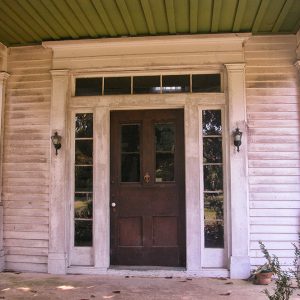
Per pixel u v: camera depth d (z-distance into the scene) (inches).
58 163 215.2
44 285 189.5
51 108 218.7
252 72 211.6
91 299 168.7
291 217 204.7
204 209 211.2
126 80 220.2
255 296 171.8
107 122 216.5
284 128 208.4
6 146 223.1
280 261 202.4
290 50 211.8
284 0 178.2
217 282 193.8
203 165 212.8
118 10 186.7
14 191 220.2
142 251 216.5
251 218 205.3
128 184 219.6
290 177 206.4
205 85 215.9
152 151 219.9
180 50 215.0
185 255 213.5
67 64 220.5
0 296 173.0
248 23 201.0
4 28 205.3
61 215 213.0
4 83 224.4
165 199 217.3
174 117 220.5
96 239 211.5
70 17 193.6
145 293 177.0
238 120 207.5
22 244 217.0
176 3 179.6
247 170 206.4
